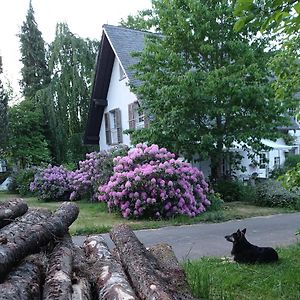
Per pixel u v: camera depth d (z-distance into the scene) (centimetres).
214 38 1298
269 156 1936
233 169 1476
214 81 1174
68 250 351
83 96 2366
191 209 1026
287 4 279
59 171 1644
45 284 263
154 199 989
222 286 424
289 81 538
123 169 1096
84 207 1288
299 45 524
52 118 2364
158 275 327
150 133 1275
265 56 1281
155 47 1288
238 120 1273
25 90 3039
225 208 1153
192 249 645
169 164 1041
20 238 296
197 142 1280
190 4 1252
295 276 452
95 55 2394
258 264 513
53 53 2319
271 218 971
